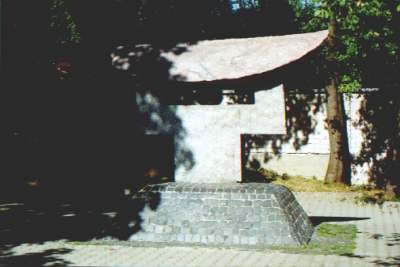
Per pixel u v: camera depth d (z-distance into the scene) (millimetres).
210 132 10344
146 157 17906
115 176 14555
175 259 8656
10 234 10602
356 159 16453
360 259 8609
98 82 12547
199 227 9867
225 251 9117
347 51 14469
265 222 9734
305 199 14805
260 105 10148
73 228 11141
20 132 17078
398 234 10555
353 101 16375
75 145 16688
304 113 17047
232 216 9859
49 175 16781
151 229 10023
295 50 10273
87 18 15656
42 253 9125
